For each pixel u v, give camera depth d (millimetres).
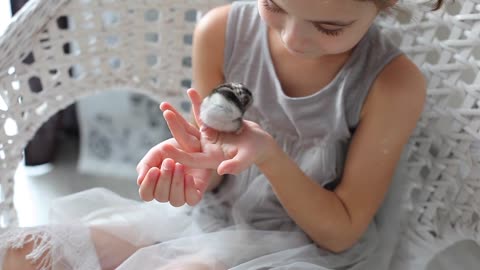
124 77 845
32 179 1161
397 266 733
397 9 648
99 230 694
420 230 749
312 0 559
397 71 697
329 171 741
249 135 637
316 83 720
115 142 1178
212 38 763
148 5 813
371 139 704
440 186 734
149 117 1155
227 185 794
